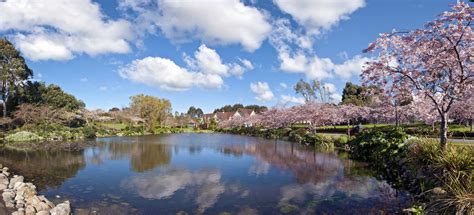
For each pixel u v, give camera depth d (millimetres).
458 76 9617
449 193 6680
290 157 19703
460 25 9047
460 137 21422
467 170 7398
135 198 10078
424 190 8484
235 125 67750
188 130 65562
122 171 14914
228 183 12258
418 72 10242
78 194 10492
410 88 10633
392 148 14320
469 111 18703
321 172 14242
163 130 56219
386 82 11117
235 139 38188
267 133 43188
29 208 8102
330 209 8773
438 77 10203
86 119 46031
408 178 10445
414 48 10078
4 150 23078
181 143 31172
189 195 10469
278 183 12172
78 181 12555
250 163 17469
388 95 11414
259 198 10055
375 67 10922
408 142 13336
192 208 9047
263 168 15719
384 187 10969
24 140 30453
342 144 24781
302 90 58281
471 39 9023
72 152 22375
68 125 41594
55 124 36969
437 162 8602
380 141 16469
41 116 35906
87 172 14578
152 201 9742
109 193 10656
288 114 41250
